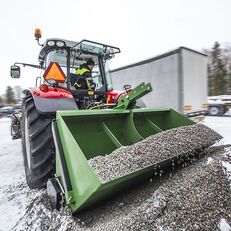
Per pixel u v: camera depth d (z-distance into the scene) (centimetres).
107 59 393
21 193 262
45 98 251
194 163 203
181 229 130
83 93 347
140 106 377
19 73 427
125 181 157
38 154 236
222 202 152
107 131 219
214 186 162
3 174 344
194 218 137
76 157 155
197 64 611
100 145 212
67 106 252
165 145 191
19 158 448
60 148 171
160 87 615
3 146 598
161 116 280
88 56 373
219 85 3325
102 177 143
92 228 144
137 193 175
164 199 145
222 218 142
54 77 295
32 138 237
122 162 161
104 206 168
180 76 561
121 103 244
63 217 163
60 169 168
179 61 562
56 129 182
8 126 1179
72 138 163
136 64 698
